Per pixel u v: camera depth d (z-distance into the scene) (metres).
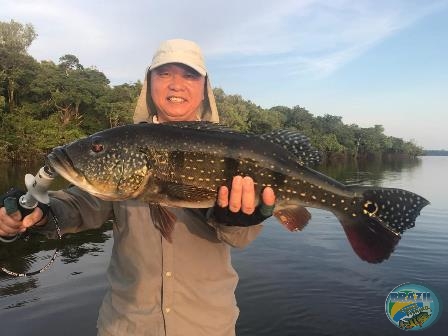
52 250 3.00
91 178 0.82
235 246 0.86
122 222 0.88
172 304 0.83
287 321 2.04
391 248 0.87
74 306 2.06
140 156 0.83
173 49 0.95
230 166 0.83
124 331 0.85
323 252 3.12
